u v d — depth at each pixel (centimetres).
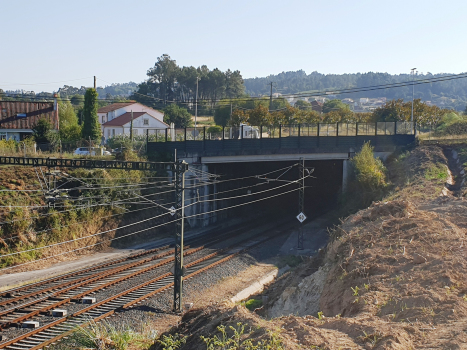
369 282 1309
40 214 2889
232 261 2833
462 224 1777
